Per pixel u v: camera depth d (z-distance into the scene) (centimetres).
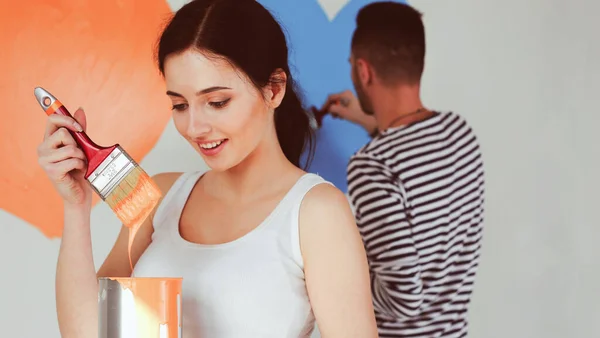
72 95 150
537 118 193
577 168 198
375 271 171
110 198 97
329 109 170
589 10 200
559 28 197
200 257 108
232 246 107
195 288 107
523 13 193
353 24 173
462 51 185
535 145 193
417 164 177
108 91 153
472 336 183
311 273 104
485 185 186
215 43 102
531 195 192
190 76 103
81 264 108
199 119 104
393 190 174
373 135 174
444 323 178
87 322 107
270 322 105
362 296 104
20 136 146
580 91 199
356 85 173
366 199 172
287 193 108
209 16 104
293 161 124
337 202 106
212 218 113
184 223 115
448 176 180
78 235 108
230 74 103
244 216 110
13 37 146
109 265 119
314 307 105
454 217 180
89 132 151
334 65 171
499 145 188
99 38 152
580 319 197
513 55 191
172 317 84
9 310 145
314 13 169
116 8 154
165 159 157
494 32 189
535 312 191
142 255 115
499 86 189
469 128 184
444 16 183
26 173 147
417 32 179
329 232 104
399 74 176
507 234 188
